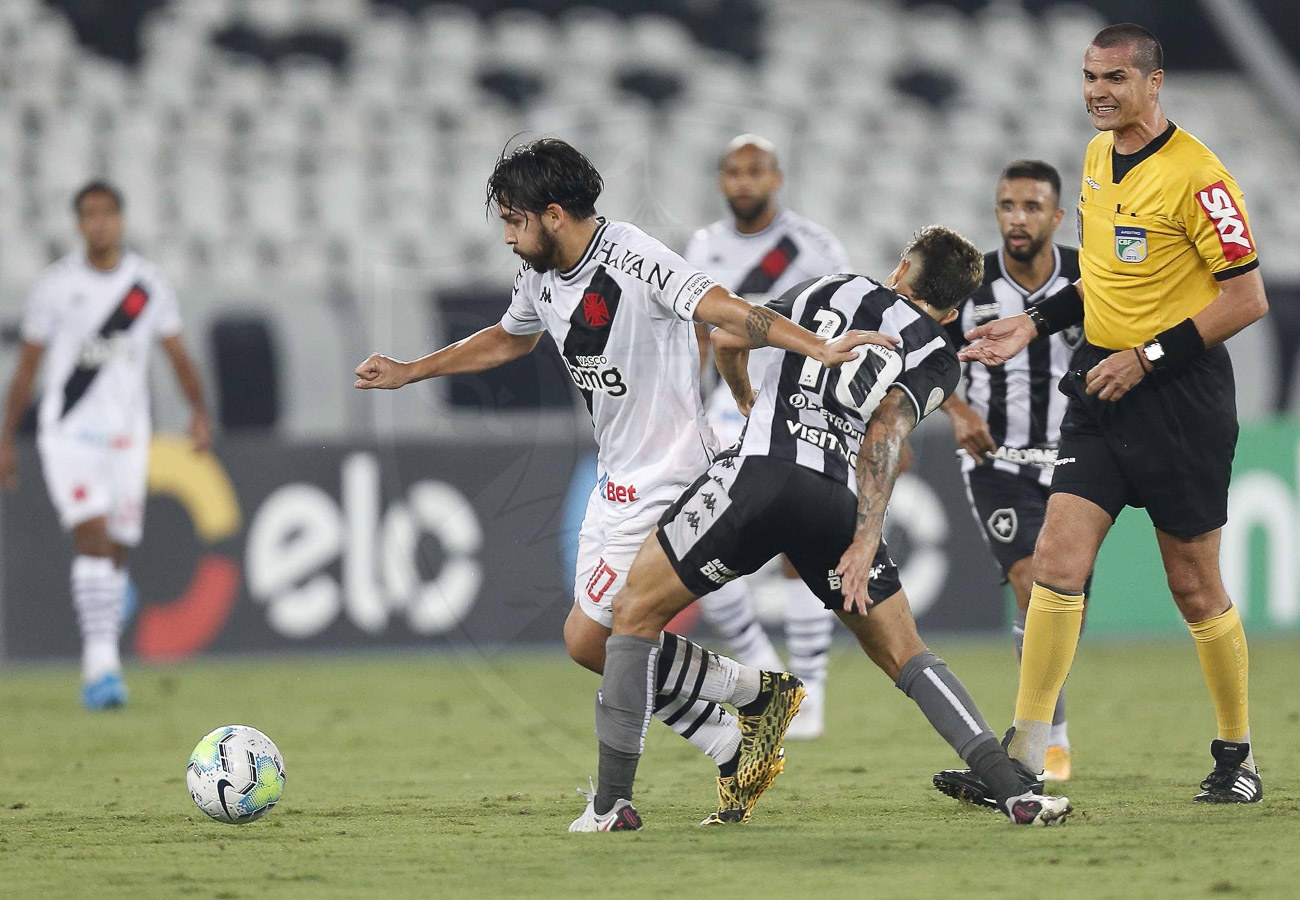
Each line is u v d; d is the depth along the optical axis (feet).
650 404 48.78
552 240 47.29
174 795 59.06
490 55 197.06
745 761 49.49
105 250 92.58
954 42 209.26
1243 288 49.11
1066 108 205.67
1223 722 53.62
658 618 47.26
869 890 38.58
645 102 192.34
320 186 175.11
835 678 103.96
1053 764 60.18
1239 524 120.67
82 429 91.35
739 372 49.21
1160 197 49.98
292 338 119.85
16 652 110.42
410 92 191.11
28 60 184.14
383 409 119.55
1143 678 100.63
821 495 46.16
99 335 91.97
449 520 109.50
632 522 49.11
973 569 116.98
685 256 81.25
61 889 40.47
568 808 54.44
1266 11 220.84
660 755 69.82
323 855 45.06
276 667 108.99
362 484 112.27
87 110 179.83
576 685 95.71
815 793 56.95
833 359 43.75
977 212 187.73
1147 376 50.83
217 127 181.57
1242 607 120.88
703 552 46.19
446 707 90.17
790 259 77.82
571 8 206.39
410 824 50.98
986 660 108.37
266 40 194.80
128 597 110.52
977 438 59.52
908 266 49.47
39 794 59.57
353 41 196.95
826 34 209.56
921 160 192.75
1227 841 44.91
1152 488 51.60
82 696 91.30
